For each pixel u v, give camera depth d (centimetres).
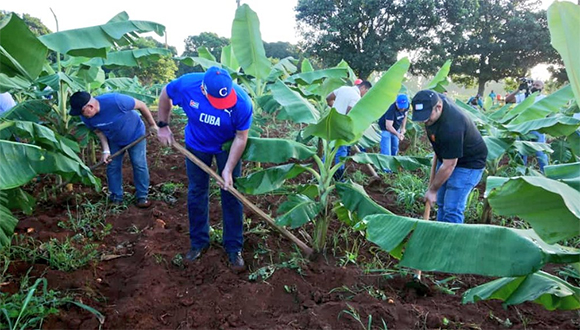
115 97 454
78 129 502
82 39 345
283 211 361
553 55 2684
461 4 2589
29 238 378
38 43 304
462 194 388
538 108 535
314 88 792
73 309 285
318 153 670
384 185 620
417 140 951
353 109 333
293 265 351
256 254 381
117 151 480
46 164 283
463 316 289
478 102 1473
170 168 662
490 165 554
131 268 349
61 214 456
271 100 557
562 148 570
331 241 412
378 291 316
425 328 275
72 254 352
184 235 416
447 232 194
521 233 197
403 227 206
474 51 2830
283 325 273
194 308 295
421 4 2583
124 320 277
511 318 290
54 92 520
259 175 353
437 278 348
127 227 437
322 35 2769
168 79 2208
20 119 414
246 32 587
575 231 170
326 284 332
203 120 337
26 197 340
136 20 386
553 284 204
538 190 178
